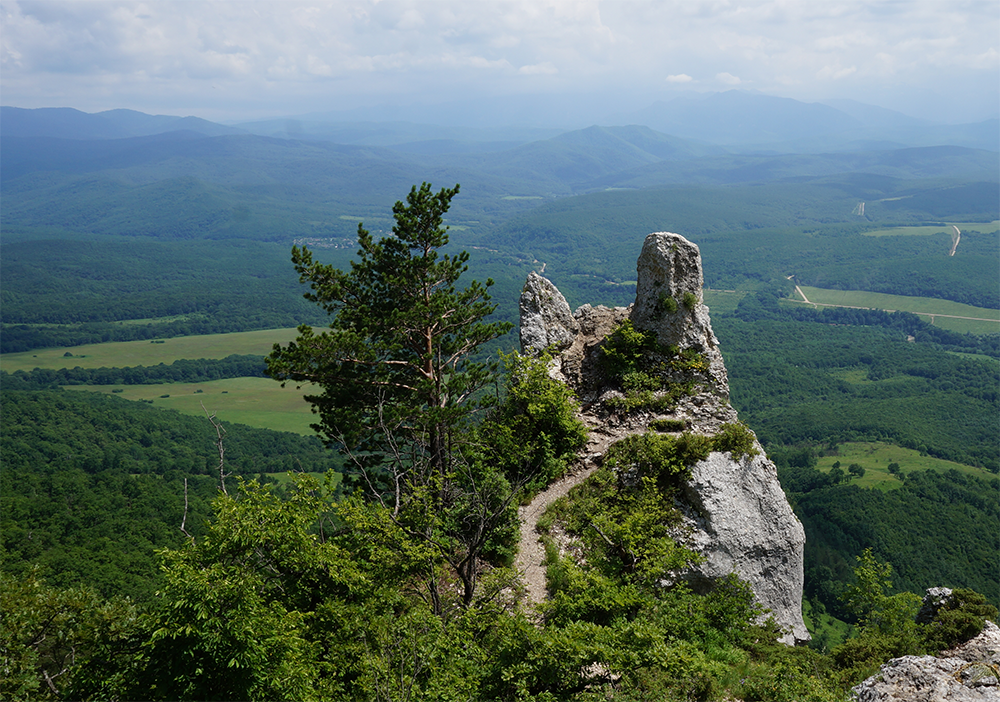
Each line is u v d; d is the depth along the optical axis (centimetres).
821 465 16575
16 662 1589
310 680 1388
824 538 11750
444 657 1506
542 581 2108
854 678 1797
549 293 3206
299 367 2406
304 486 1708
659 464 2317
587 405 2839
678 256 2780
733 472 2309
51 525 7756
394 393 2588
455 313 2711
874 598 2369
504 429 2570
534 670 1514
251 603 1352
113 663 1411
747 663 1739
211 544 1502
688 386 2697
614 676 1595
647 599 1891
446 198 2595
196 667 1304
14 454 12688
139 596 6206
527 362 2823
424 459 2314
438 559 2027
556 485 2533
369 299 2703
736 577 2062
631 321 2911
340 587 1673
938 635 1953
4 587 1759
